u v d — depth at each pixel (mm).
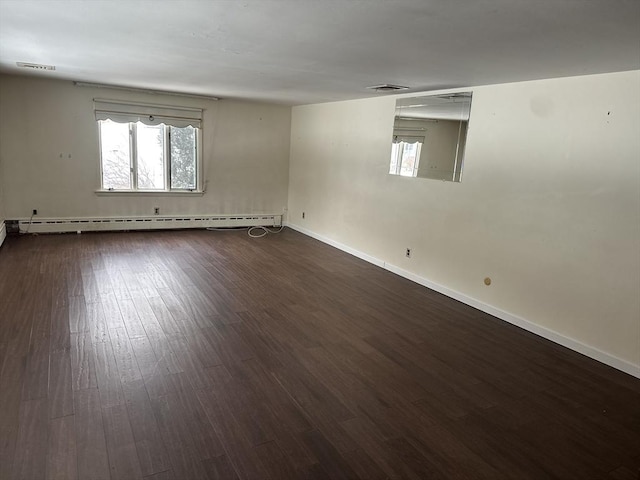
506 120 4074
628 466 2271
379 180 5824
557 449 2373
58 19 2715
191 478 1997
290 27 2596
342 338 3602
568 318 3654
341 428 2432
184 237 6895
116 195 6816
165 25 2725
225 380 2848
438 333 3824
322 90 5395
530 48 2723
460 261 4664
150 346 3242
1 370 2793
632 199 3191
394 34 2602
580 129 3486
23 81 5945
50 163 6312
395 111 5465
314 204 7402
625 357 3281
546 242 3793
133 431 2291
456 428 2500
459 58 3133
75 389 2637
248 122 7617
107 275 4797
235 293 4504
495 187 4223
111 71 4895
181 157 7246
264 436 2320
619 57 2787
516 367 3281
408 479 2082
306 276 5262
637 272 3186
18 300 3951
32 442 2160
